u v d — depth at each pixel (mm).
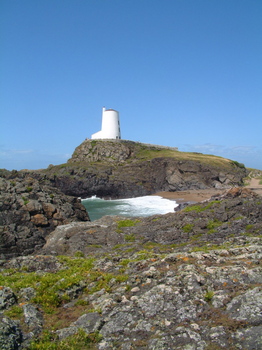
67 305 12164
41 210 41188
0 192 40906
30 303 11969
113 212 68250
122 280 13664
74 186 97500
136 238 28469
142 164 110000
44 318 10961
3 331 9016
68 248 28391
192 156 126500
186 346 8516
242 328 8984
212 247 20094
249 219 27969
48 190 48000
